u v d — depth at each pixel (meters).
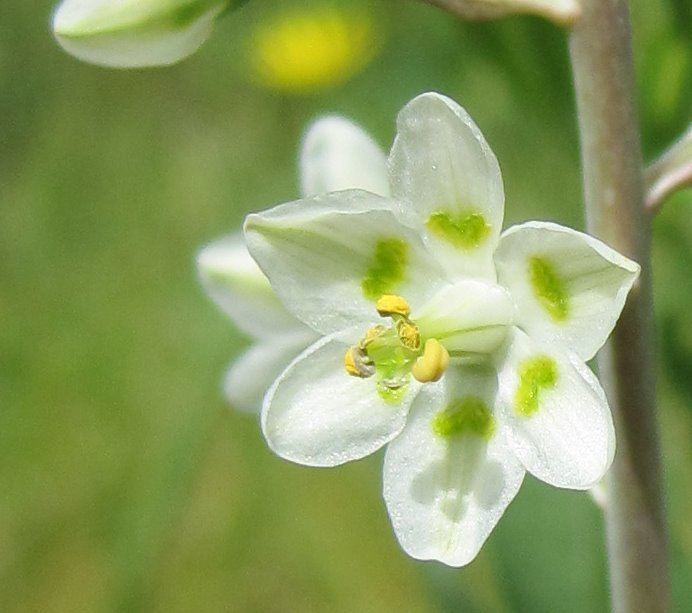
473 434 0.08
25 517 0.18
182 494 0.17
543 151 0.14
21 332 0.19
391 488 0.08
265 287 0.10
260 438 0.17
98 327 0.19
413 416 0.09
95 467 0.18
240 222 0.20
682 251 0.12
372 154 0.10
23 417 0.18
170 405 0.17
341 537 0.16
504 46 0.11
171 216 0.21
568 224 0.14
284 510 0.16
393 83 0.17
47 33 0.23
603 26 0.08
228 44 0.21
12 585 0.17
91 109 0.22
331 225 0.08
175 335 0.18
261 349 0.11
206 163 0.21
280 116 0.20
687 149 0.09
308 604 0.16
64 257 0.20
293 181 0.20
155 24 0.09
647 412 0.09
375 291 0.09
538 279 0.08
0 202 0.22
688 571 0.11
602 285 0.08
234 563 0.16
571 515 0.11
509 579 0.11
